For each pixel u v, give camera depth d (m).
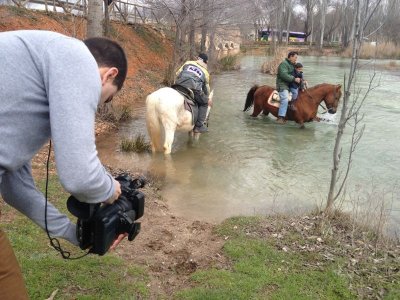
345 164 8.46
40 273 3.81
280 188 7.07
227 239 4.84
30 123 1.89
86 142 1.82
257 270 4.07
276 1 46.31
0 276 2.02
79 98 1.83
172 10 19.44
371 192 6.96
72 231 2.49
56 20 17.50
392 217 5.94
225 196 6.62
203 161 8.40
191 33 20.45
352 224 5.15
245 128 11.33
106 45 2.18
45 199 2.43
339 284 3.89
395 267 4.24
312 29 70.62
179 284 3.92
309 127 11.66
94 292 3.65
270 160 8.62
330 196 5.47
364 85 20.77
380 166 8.40
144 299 3.64
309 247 4.59
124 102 13.84
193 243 4.78
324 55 51.28
